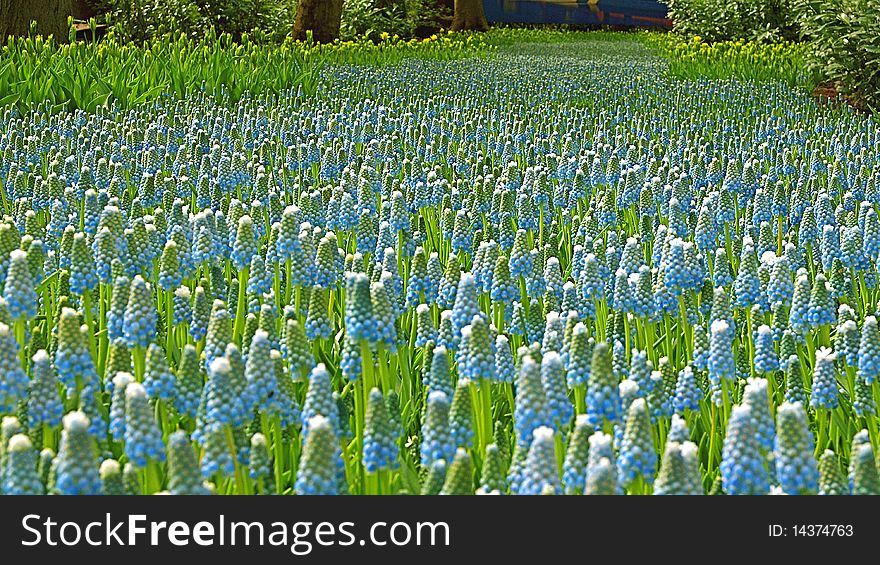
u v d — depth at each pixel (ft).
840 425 12.96
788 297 15.70
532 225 22.11
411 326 16.75
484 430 11.93
